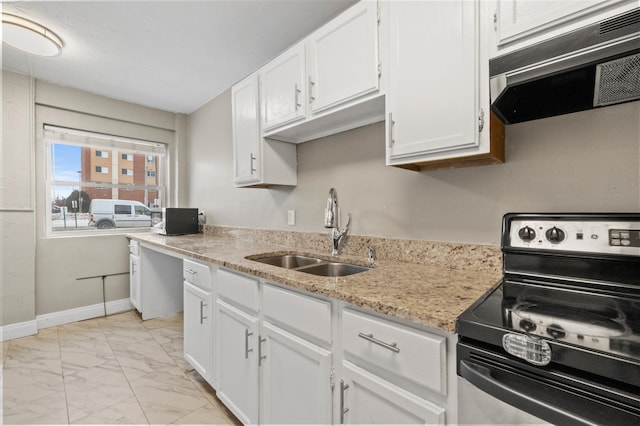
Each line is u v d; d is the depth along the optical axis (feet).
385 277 3.89
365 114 5.12
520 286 3.34
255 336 4.53
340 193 6.18
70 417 5.18
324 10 5.80
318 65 5.11
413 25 3.85
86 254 9.95
